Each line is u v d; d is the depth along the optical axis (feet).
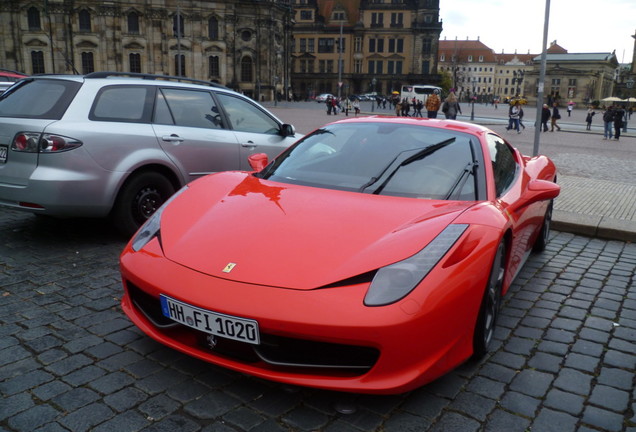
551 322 11.36
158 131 16.52
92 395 7.96
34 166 14.32
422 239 7.95
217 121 18.53
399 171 10.38
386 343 6.97
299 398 8.02
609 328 11.14
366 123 12.36
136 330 10.23
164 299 7.74
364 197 9.58
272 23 239.09
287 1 267.39
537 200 11.25
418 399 8.12
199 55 225.76
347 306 6.96
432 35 318.86
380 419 7.57
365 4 321.11
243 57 235.81
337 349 7.20
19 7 206.18
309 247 7.84
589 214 21.18
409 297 7.11
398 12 319.27
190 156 17.33
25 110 15.10
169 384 8.32
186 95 17.98
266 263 7.61
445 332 7.48
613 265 15.76
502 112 200.34
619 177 35.65
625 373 9.23
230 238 8.27
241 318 7.08
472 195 9.91
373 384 7.14
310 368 7.48
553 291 13.34
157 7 215.72
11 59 208.64
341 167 10.75
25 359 8.99
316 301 7.02
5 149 14.74
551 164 16.60
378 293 7.09
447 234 8.14
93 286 12.52
